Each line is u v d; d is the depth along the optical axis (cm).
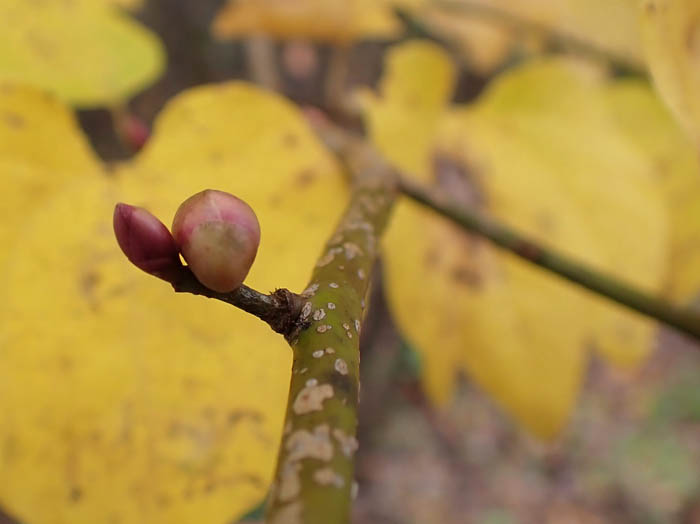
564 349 16
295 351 8
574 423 59
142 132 15
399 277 16
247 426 11
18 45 14
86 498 11
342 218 11
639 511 55
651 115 17
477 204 17
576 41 20
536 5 20
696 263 16
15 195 12
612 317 16
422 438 56
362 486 54
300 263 12
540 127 17
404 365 53
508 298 16
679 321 13
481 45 22
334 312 9
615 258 16
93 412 11
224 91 13
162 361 11
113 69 14
